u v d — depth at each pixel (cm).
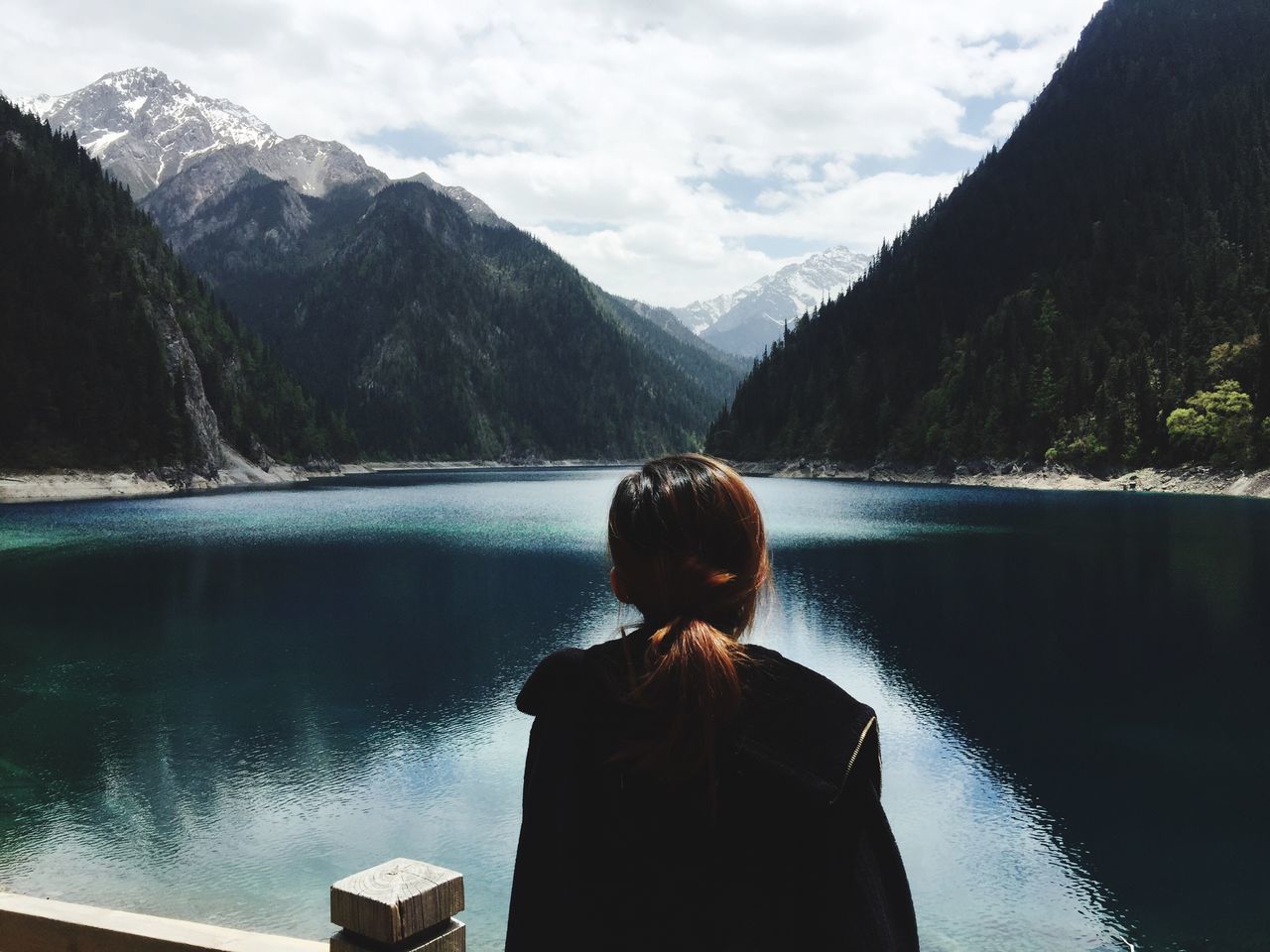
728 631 141
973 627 2533
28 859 1157
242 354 16488
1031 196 17438
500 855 1164
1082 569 3591
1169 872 1123
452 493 10500
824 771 121
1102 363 11175
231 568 3888
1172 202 14388
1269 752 1545
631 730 128
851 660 2158
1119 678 2008
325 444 17825
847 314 18012
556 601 3052
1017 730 1661
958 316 15512
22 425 9912
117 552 4438
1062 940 977
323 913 1022
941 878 1117
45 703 1864
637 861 127
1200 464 9106
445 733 1653
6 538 5109
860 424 14075
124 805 1328
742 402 17575
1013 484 10731
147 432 11012
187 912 1023
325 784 1408
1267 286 11275
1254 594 3002
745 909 123
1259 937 975
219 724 1719
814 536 4881
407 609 2920
